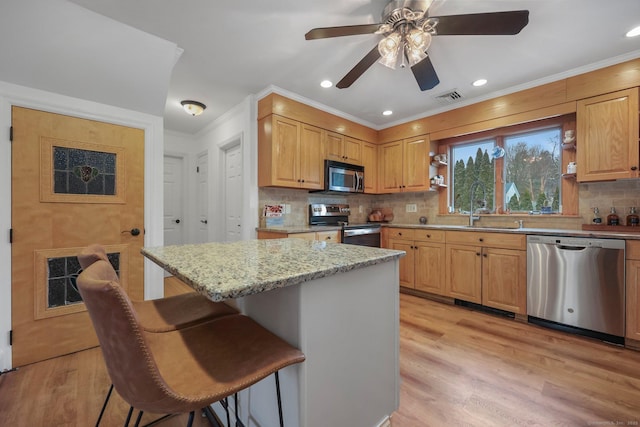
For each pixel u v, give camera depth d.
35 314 1.90
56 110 1.97
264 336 0.97
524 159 3.07
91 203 2.13
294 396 0.92
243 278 0.78
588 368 1.75
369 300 1.14
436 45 2.10
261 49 2.19
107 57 1.95
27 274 1.87
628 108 2.19
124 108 2.27
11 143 1.81
